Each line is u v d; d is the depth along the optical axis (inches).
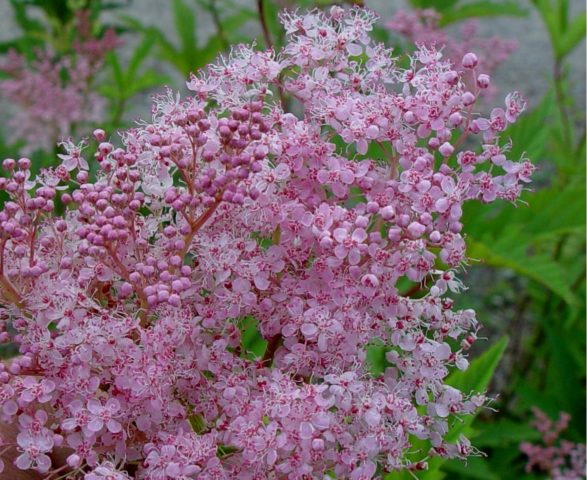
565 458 18.7
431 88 8.1
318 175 8.1
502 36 42.8
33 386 7.7
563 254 21.3
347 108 8.2
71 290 7.7
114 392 8.0
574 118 23.6
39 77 19.8
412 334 8.2
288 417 7.5
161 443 7.8
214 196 7.7
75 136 20.6
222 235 8.0
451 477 17.2
